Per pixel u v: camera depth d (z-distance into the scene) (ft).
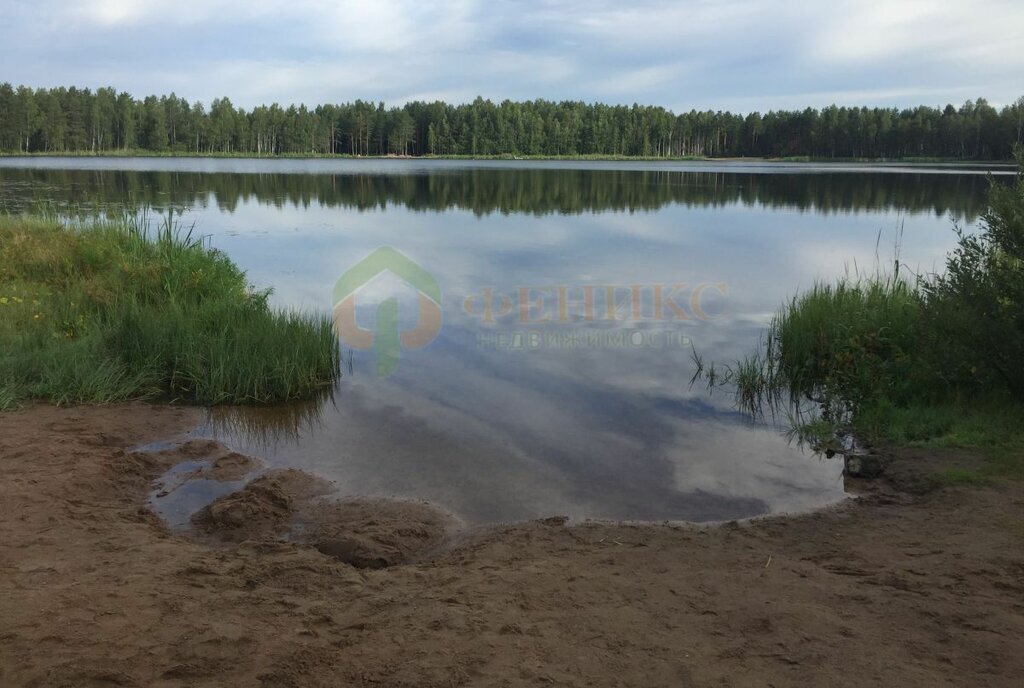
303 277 47.26
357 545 16.61
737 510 18.86
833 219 81.30
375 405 26.61
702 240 64.03
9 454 20.33
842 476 20.99
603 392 27.99
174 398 27.17
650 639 11.76
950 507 17.83
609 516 18.53
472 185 136.15
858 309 32.65
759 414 26.11
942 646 11.52
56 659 10.84
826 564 15.17
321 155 338.75
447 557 16.16
